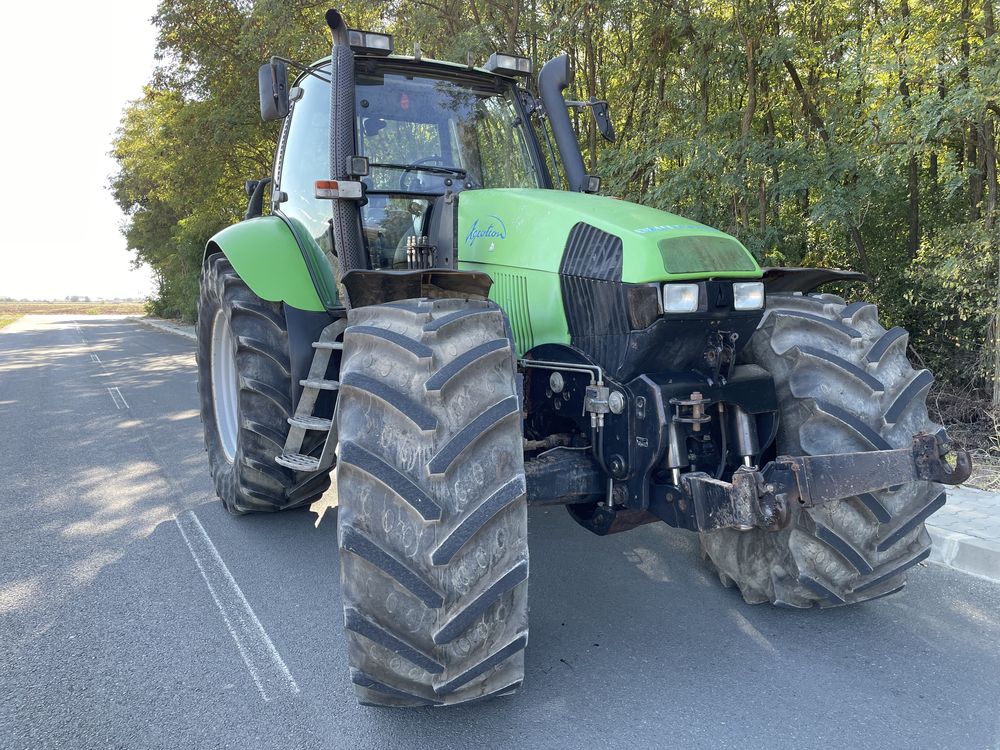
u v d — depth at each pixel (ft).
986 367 18.58
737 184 21.88
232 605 11.12
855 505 9.09
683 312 8.44
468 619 7.16
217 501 16.22
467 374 7.58
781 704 8.26
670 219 9.29
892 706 8.18
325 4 38.45
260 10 39.86
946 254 18.48
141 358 50.85
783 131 27.04
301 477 12.94
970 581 11.42
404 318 7.98
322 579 12.03
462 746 7.72
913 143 17.20
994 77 15.52
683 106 25.59
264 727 8.14
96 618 10.74
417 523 7.11
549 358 9.71
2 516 15.35
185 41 53.36
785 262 24.30
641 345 8.64
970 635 9.75
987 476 15.38
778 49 21.67
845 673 8.87
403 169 11.84
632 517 9.42
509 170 12.75
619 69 29.27
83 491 17.12
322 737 7.93
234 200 62.54
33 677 9.19
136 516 15.26
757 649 9.48
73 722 8.26
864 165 20.25
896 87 19.44
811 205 22.00
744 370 9.39
